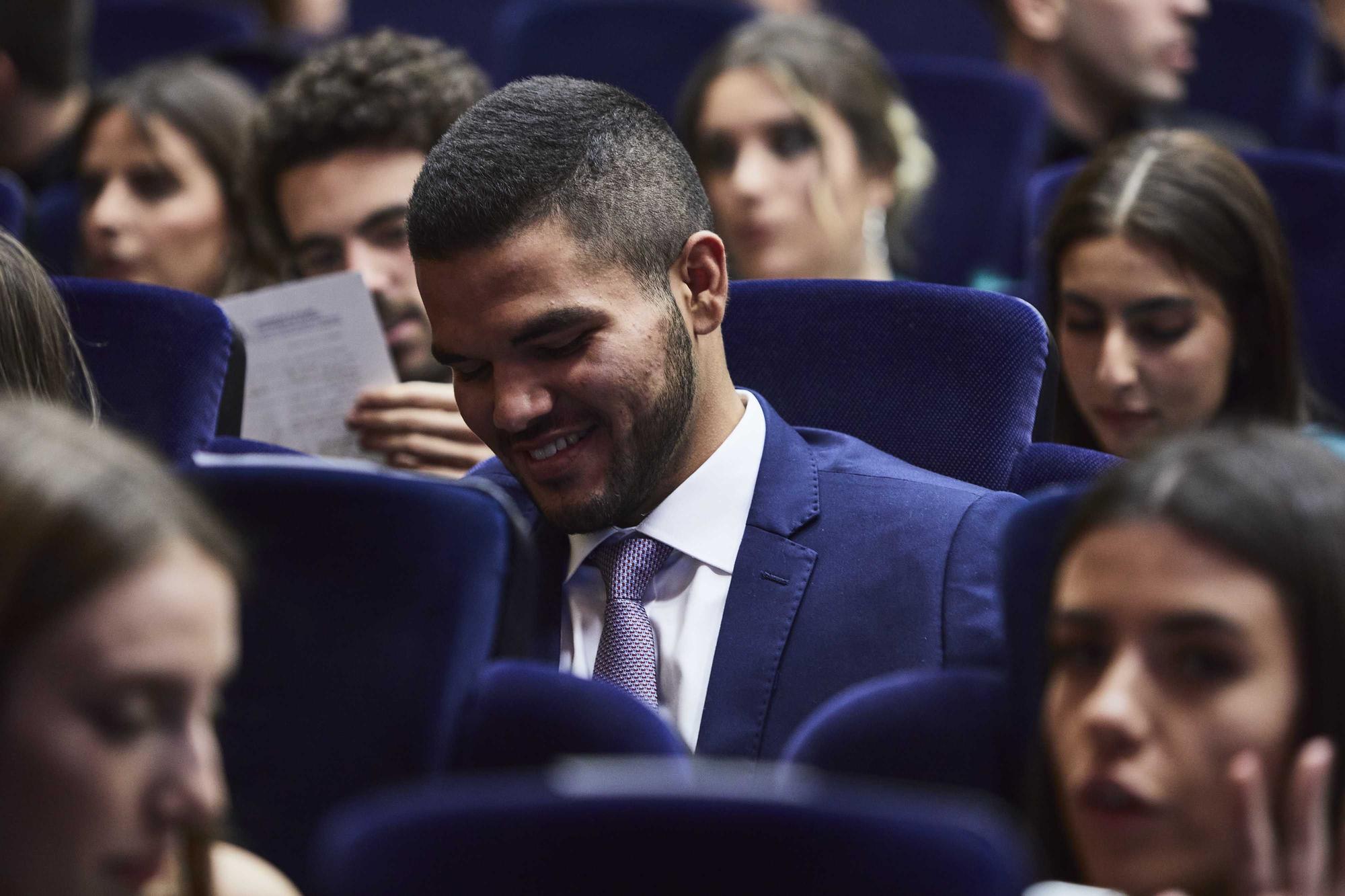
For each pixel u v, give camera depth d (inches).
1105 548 125.8
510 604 163.5
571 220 177.0
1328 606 122.9
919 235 405.7
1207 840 122.3
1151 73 434.6
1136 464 129.5
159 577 107.7
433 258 178.4
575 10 476.1
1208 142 260.1
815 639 187.3
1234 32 488.4
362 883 108.8
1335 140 446.0
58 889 106.4
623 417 180.2
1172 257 248.4
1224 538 122.6
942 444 212.7
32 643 105.4
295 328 249.6
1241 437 129.9
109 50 497.7
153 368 219.9
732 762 182.2
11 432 110.3
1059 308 260.1
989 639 182.7
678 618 190.2
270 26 553.3
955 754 144.3
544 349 178.4
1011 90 421.7
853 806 109.7
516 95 182.7
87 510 106.9
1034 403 213.5
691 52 477.1
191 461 198.7
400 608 161.6
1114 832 122.9
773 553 191.3
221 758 162.2
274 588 163.2
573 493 182.1
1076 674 128.0
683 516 191.6
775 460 196.9
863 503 195.5
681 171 188.1
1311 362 323.0
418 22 599.5
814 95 354.6
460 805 111.3
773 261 355.6
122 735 107.0
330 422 251.8
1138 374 252.1
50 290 193.6
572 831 111.0
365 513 163.2
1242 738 121.6
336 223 269.4
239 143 323.6
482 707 150.5
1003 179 420.5
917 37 598.5
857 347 217.5
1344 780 122.7
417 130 269.7
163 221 338.3
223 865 138.7
